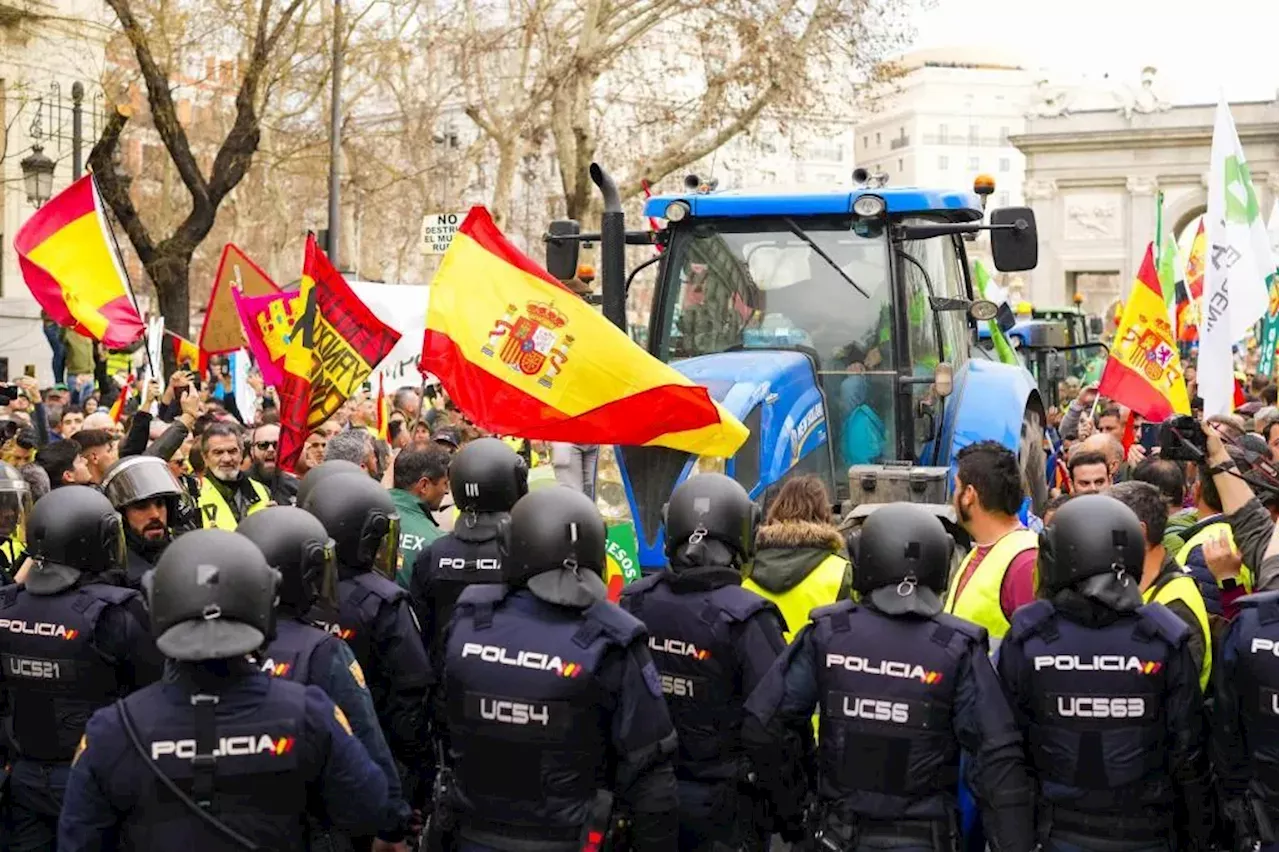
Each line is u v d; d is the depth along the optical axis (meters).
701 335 10.55
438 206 37.19
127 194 22.17
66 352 21.42
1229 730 5.36
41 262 11.05
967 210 10.73
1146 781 5.19
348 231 40.12
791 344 10.34
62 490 5.92
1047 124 71.38
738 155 42.28
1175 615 5.31
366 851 6.02
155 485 6.79
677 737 5.52
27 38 29.19
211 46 28.56
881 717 5.22
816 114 28.62
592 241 10.50
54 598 5.79
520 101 31.06
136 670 5.80
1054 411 23.47
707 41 27.67
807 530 6.56
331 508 6.20
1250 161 69.25
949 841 5.24
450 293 8.09
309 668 5.33
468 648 5.26
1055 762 5.22
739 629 5.76
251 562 4.47
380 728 5.75
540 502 5.31
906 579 5.31
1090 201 71.44
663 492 9.28
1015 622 5.34
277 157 30.23
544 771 5.14
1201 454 6.76
